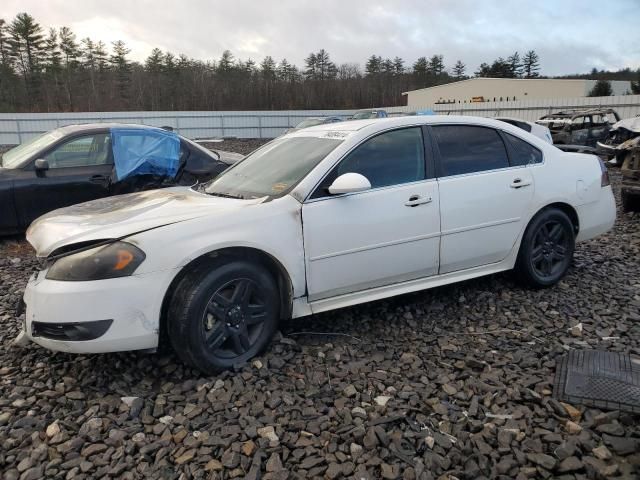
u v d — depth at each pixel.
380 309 4.06
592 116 17.36
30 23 57.97
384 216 3.54
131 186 6.66
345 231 3.41
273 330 3.29
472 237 3.96
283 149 4.07
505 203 4.07
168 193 3.92
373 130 3.69
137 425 2.59
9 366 3.25
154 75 64.00
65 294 2.76
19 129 30.45
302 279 3.32
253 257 3.20
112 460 2.33
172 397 2.82
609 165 13.20
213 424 2.57
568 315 3.89
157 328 2.88
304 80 69.00
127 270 2.80
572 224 4.57
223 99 63.06
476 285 4.52
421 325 3.78
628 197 7.64
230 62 66.75
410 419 2.57
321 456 2.31
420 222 3.68
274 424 2.55
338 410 2.68
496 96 48.47
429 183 3.76
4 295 4.59
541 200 4.25
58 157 6.47
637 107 22.34
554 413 2.59
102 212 3.43
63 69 60.25
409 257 3.70
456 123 4.05
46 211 6.29
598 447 2.30
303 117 36.00
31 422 2.62
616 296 4.24
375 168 3.62
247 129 35.56
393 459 2.28
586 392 2.75
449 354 3.30
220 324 3.04
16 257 5.82
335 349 3.40
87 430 2.55
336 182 3.30
